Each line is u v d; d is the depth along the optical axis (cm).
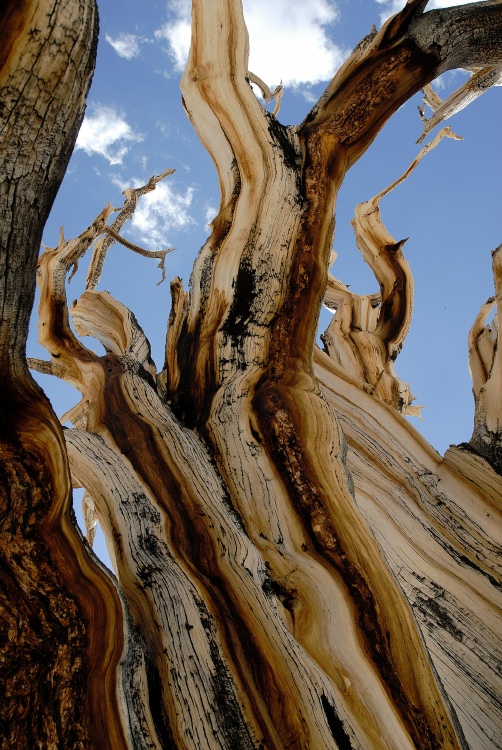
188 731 78
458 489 151
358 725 84
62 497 85
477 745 114
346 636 98
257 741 79
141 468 119
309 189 155
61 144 74
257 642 90
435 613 131
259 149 159
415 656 98
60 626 77
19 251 73
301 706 83
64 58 69
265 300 144
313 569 108
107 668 76
